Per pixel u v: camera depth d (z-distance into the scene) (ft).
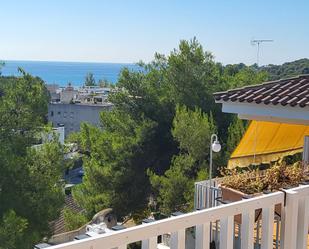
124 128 78.64
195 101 77.30
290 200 10.96
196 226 9.39
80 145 77.51
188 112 68.33
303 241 11.45
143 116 78.59
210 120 71.31
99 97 228.63
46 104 59.26
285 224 11.05
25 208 53.67
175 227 8.84
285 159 35.60
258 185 19.38
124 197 74.79
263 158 34.53
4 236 45.42
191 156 65.57
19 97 56.59
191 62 79.66
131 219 76.48
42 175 56.65
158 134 78.64
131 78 80.12
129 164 74.84
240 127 63.00
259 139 33.45
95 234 7.82
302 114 26.71
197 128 64.64
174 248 8.94
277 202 10.89
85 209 71.56
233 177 21.11
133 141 75.46
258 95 29.01
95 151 75.46
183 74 79.20
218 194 25.46
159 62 82.23
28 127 57.41
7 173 53.01
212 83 79.61
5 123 55.67
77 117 206.08
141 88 79.66
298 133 34.47
